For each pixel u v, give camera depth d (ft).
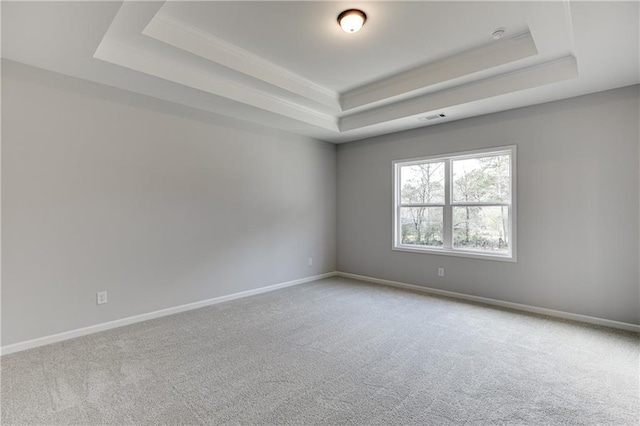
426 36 9.44
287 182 16.79
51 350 9.14
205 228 13.43
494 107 12.67
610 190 11.05
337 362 8.54
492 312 12.60
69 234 10.00
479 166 14.35
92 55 8.60
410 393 7.11
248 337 10.16
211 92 11.19
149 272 11.78
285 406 6.64
